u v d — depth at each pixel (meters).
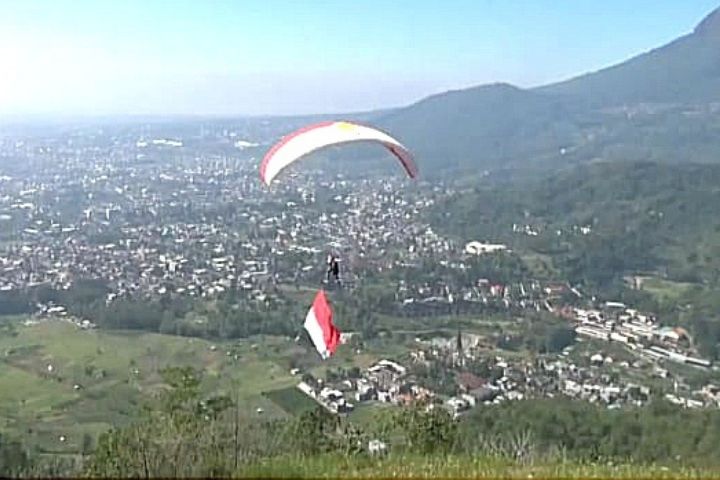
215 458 11.79
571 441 30.34
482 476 9.91
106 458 12.80
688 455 28.66
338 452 14.84
